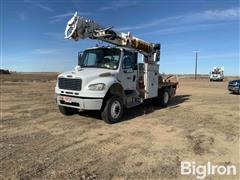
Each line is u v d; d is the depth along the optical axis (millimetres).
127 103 9875
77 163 5367
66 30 9523
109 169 5105
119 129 8172
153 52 11969
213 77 54906
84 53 10305
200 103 14477
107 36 9820
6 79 41469
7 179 4617
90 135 7453
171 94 13625
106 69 9367
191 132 7891
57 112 10828
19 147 6289
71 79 8727
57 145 6504
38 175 4793
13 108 11773
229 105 13664
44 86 26875
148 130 8070
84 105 8453
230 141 7023
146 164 5387
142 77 10883
